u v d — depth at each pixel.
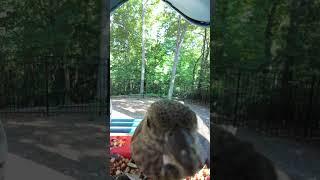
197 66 12.73
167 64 14.19
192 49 13.36
